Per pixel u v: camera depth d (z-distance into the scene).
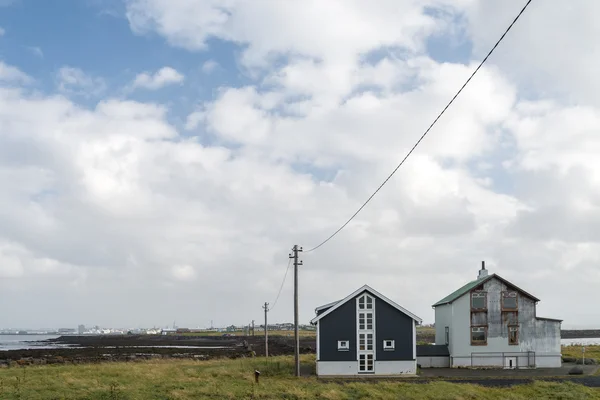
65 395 36.66
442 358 63.78
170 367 58.38
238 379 47.44
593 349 86.50
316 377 52.91
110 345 154.25
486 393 41.38
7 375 48.84
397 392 40.84
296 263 54.44
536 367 62.97
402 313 56.38
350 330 55.81
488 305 63.81
